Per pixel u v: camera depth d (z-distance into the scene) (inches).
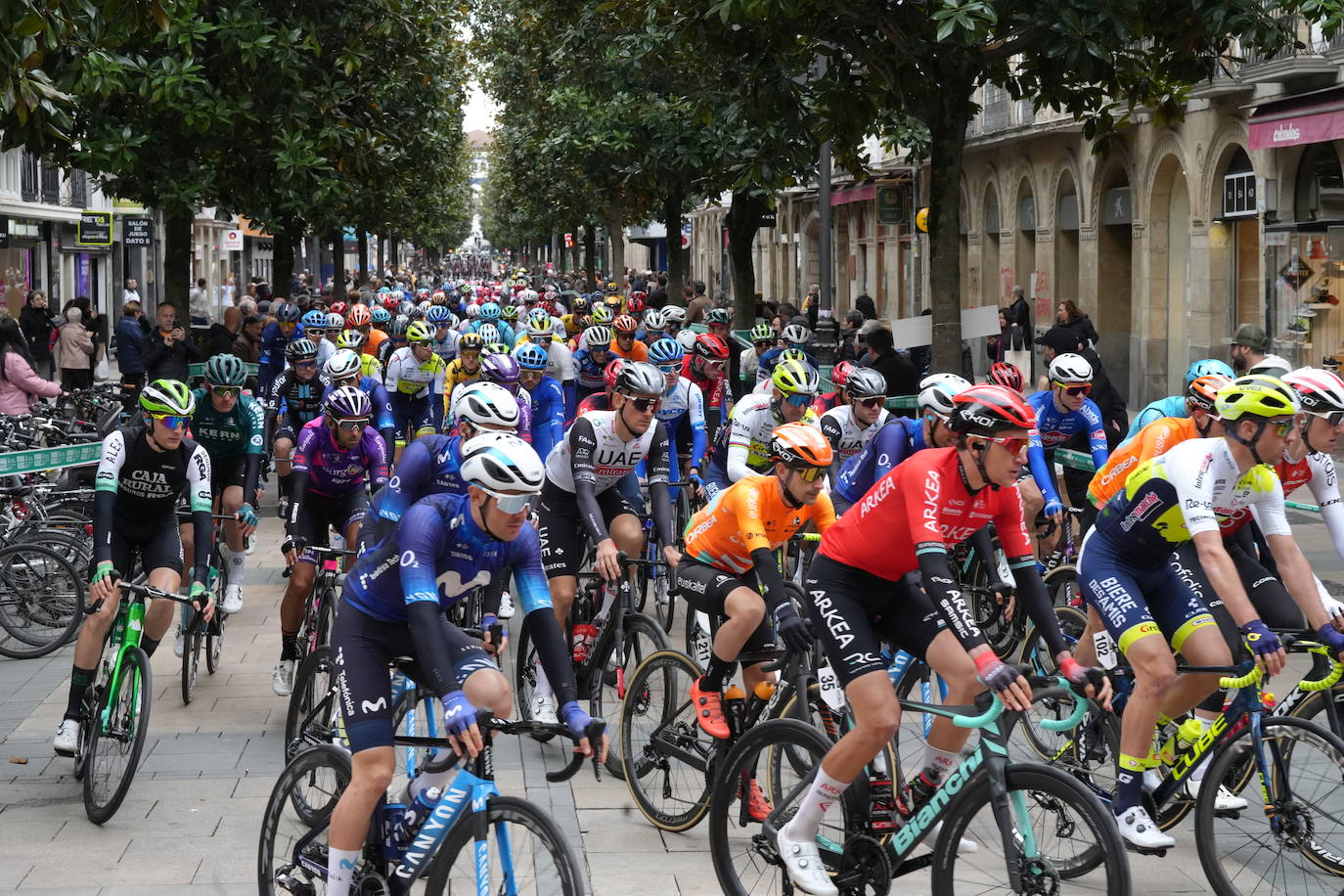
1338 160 1069.8
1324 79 1056.8
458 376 687.1
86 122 882.1
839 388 552.7
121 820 351.3
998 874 250.1
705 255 3969.0
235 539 489.4
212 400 473.7
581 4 1325.0
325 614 446.9
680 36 743.7
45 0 444.1
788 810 285.7
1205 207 1274.6
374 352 1058.7
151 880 310.7
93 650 375.9
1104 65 656.4
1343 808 284.8
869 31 707.4
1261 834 302.7
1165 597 314.5
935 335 721.0
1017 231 1765.5
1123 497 314.5
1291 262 1115.9
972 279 1920.5
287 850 276.8
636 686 357.1
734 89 768.3
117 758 347.3
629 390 402.6
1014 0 649.0
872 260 2405.3
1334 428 309.7
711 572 335.6
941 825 259.3
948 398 390.0
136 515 398.6
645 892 305.7
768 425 492.7
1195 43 696.4
